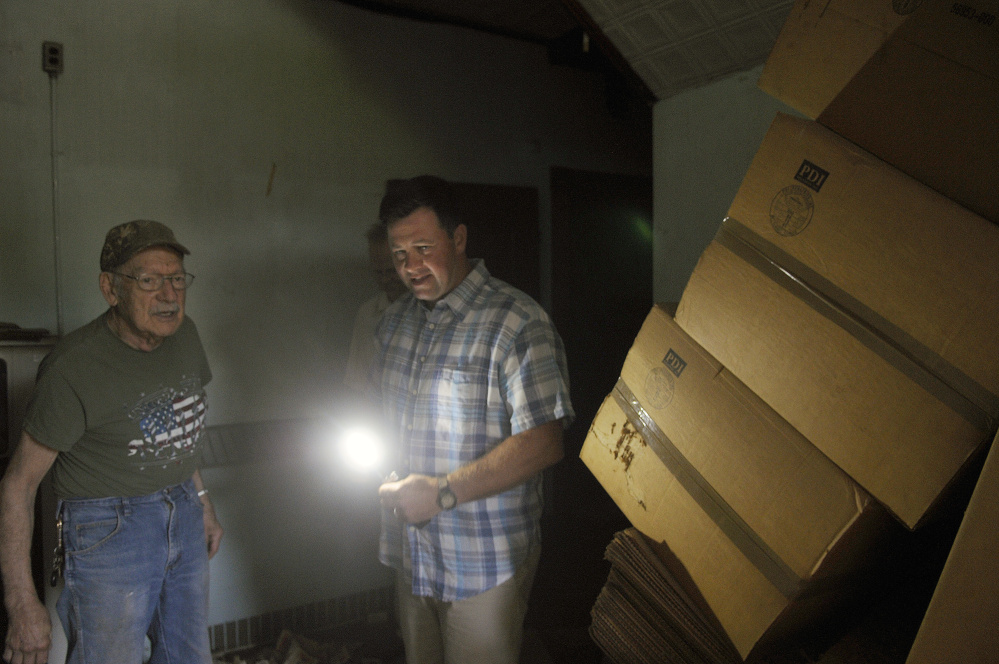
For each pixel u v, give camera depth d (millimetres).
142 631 1624
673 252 1963
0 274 2129
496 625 1470
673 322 1193
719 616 1087
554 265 3336
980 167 825
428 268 1478
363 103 2734
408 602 1613
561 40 3242
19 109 2135
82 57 2211
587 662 2332
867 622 1205
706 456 1108
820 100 1049
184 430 1720
